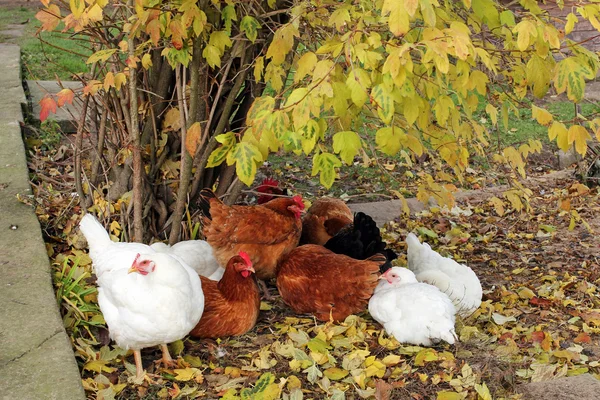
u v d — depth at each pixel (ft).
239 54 13.67
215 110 14.37
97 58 12.76
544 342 13.07
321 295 13.35
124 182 14.66
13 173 15.74
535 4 12.51
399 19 10.93
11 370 11.56
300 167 19.04
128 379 12.10
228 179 14.69
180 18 12.52
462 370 12.34
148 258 11.87
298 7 12.30
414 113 11.91
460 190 18.17
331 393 12.00
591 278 15.06
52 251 14.26
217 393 12.01
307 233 14.89
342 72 12.11
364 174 18.75
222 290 12.92
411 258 14.33
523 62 13.10
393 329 12.97
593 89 25.20
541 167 19.43
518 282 14.98
